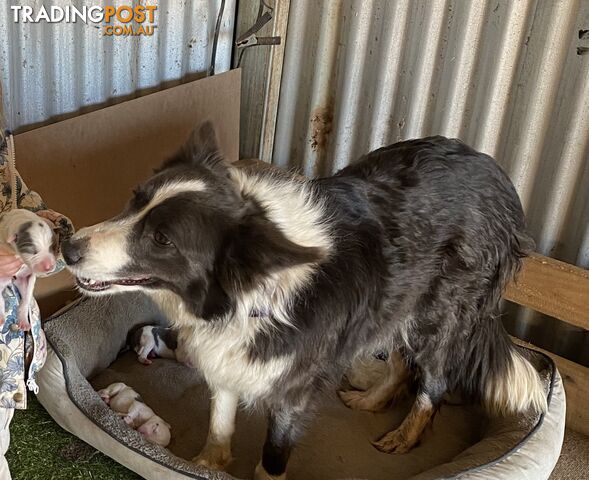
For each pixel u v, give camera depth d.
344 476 1.03
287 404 0.87
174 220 0.75
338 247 0.82
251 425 1.09
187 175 0.78
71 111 1.21
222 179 0.79
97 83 1.22
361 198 0.87
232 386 0.88
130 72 1.26
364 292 0.85
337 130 1.41
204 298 0.78
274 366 0.82
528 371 1.04
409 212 0.89
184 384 1.15
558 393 1.10
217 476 0.87
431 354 1.00
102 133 1.16
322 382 0.89
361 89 1.36
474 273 0.94
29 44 1.10
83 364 1.09
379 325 0.90
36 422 1.00
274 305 0.78
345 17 1.31
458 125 1.30
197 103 1.29
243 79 1.43
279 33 1.36
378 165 0.93
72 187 1.15
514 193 0.99
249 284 0.74
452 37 1.23
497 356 1.03
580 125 1.18
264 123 1.44
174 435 1.06
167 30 1.27
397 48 1.29
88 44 1.17
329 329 0.83
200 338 0.84
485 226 0.94
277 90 1.42
